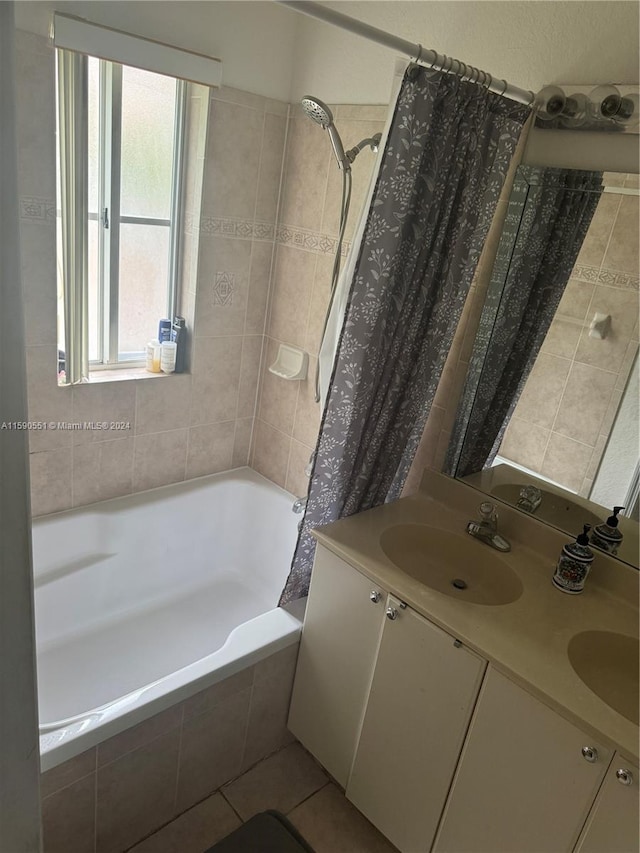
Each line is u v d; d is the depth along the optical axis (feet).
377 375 5.83
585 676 4.80
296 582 6.75
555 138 5.64
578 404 5.81
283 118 8.04
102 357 8.04
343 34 7.14
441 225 5.49
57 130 6.31
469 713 4.89
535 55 5.64
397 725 5.49
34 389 7.01
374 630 5.58
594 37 5.24
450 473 6.94
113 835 5.57
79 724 4.99
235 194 7.96
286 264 8.55
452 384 6.82
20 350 2.77
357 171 7.32
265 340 9.14
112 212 7.42
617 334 5.47
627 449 5.54
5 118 2.54
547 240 5.83
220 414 9.11
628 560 5.58
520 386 6.21
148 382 8.06
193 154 7.62
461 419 6.77
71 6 5.92
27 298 6.57
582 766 4.23
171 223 8.07
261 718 6.51
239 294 8.58
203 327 8.38
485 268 6.33
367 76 7.02
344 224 6.60
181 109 7.49
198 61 6.81
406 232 5.34
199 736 5.89
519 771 4.62
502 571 5.88
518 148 5.89
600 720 4.13
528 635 4.87
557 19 5.42
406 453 6.84
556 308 5.84
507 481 6.44
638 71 5.05
